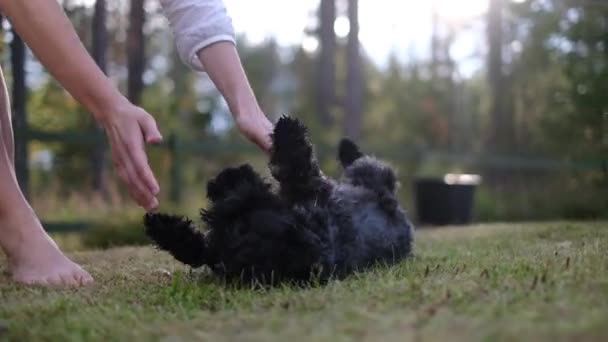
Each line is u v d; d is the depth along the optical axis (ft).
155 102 26.45
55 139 16.38
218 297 5.65
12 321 5.12
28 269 6.69
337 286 5.66
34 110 22.56
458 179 19.49
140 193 5.80
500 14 33.81
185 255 6.48
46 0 5.84
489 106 35.45
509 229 10.96
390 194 7.63
